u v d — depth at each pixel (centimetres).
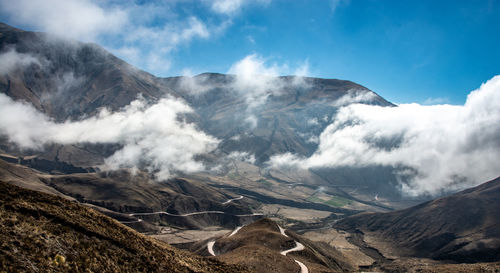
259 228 19150
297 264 12425
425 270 17025
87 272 4175
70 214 5206
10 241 3903
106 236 5178
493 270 14388
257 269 10481
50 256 4038
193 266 6344
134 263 5000
